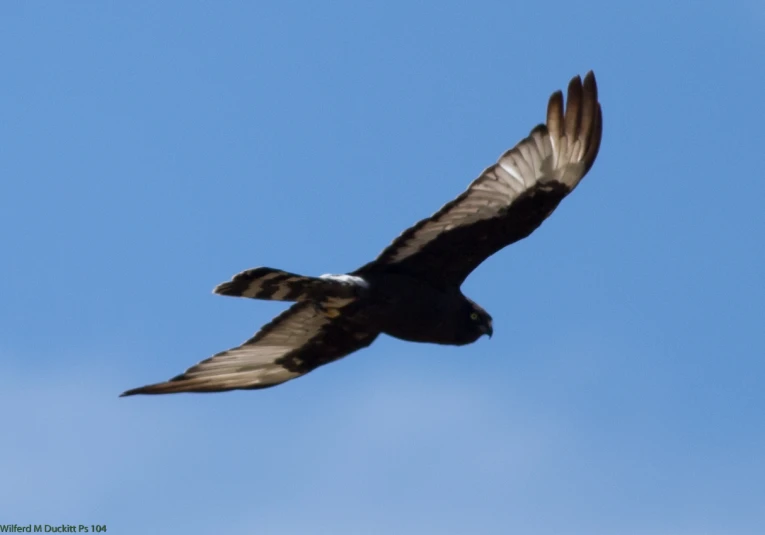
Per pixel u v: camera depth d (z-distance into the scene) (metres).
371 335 17.58
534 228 16.30
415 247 16.23
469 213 16.12
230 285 15.41
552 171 16.09
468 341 16.69
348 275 16.09
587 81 16.03
